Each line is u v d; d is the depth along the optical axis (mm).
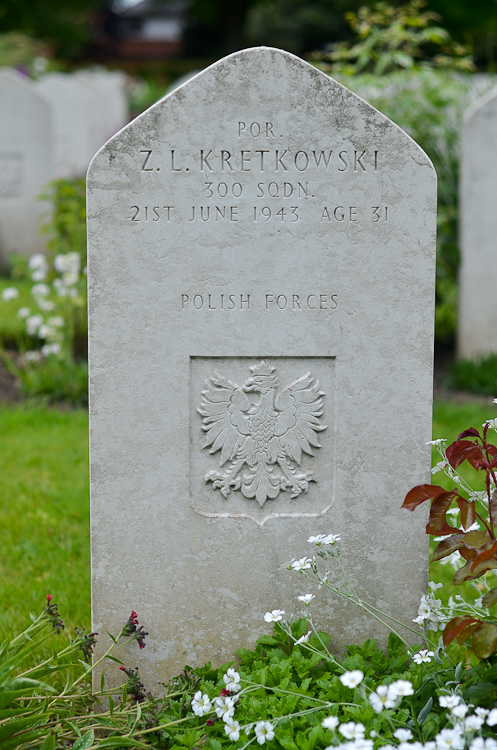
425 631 2652
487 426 2438
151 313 2605
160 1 35000
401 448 2709
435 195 2605
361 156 2586
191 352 2635
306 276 2633
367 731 2191
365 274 2637
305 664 2510
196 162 2561
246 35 27031
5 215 9766
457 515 2738
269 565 2727
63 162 11750
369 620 2750
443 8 17875
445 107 6969
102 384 2621
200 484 2711
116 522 2676
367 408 2691
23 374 6168
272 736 2139
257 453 2711
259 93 2547
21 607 3223
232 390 2684
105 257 2570
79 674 2748
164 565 2701
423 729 2215
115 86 15812
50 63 19938
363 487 2717
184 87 2525
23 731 2205
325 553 2611
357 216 2611
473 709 2291
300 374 2697
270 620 2518
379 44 7238
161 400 2639
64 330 6426
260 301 2637
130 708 2418
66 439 5188
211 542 2705
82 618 3137
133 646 2703
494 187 6637
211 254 2602
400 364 2678
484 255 6738
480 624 2246
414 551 2734
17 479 4543
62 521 4055
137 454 2654
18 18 20938
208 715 2414
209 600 2725
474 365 6652
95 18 36906
